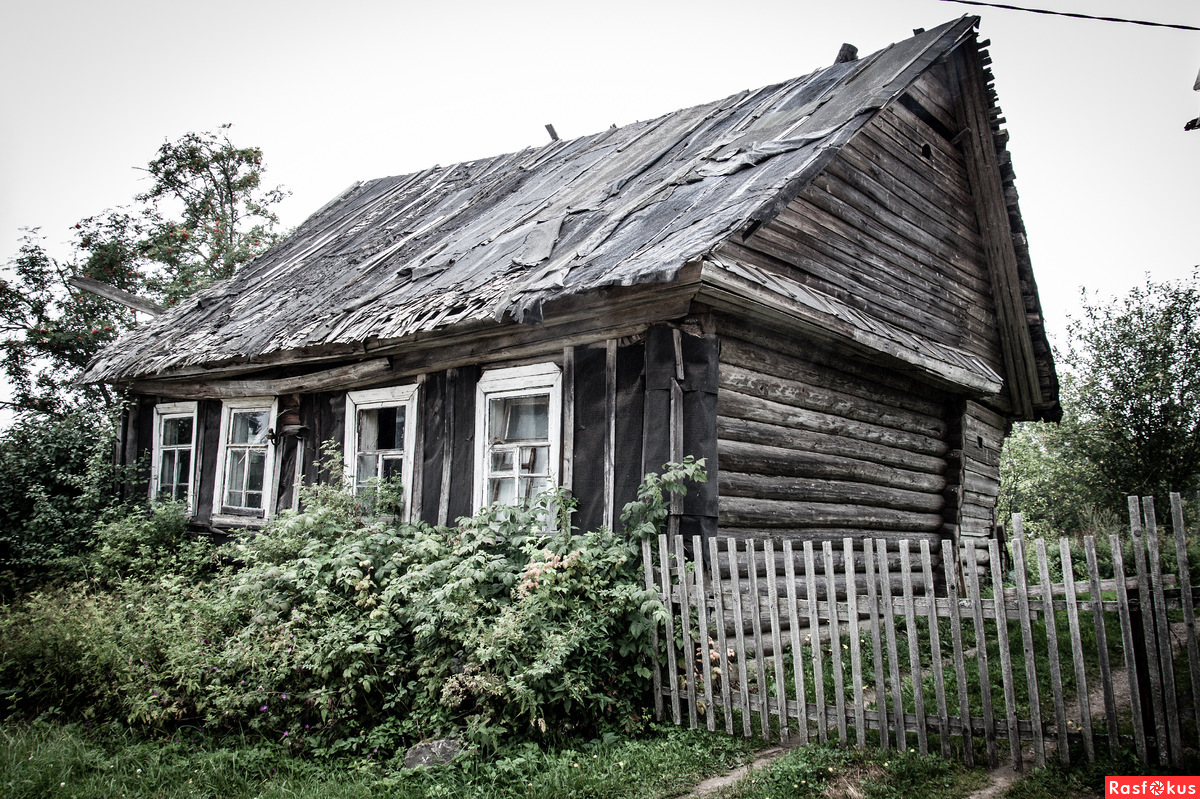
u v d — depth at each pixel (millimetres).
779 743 4742
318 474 8969
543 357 7020
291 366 9484
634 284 5535
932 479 9250
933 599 4312
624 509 5770
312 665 5062
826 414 7480
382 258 10312
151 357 10336
